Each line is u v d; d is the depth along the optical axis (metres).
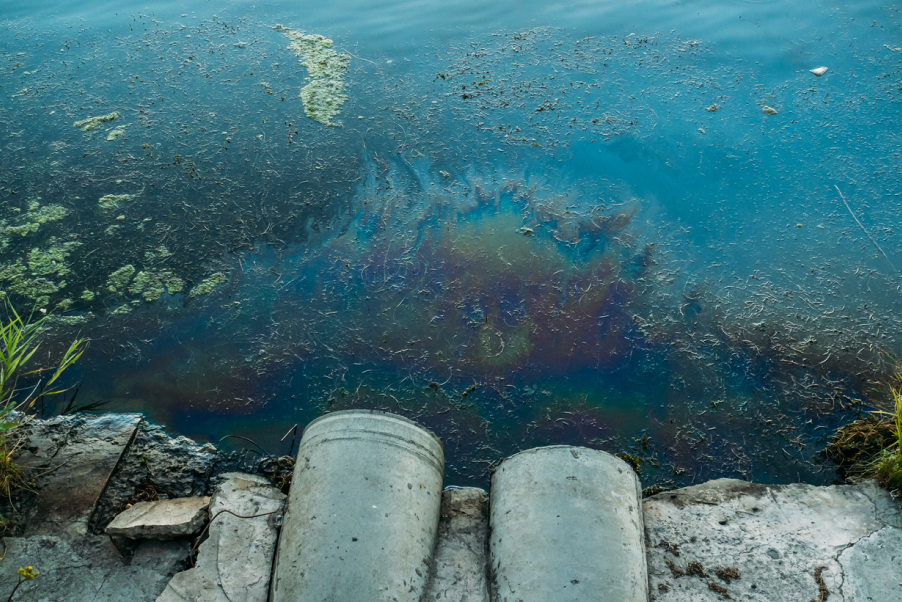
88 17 7.43
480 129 5.65
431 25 7.18
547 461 2.88
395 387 3.84
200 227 4.78
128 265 4.52
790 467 3.44
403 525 2.67
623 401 3.76
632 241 4.64
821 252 4.50
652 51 6.58
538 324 4.15
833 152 5.27
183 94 6.11
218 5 7.67
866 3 7.11
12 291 4.33
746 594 2.71
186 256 4.59
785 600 2.68
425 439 2.99
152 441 3.51
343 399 3.79
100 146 5.48
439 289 4.37
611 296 4.29
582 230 4.73
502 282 4.40
